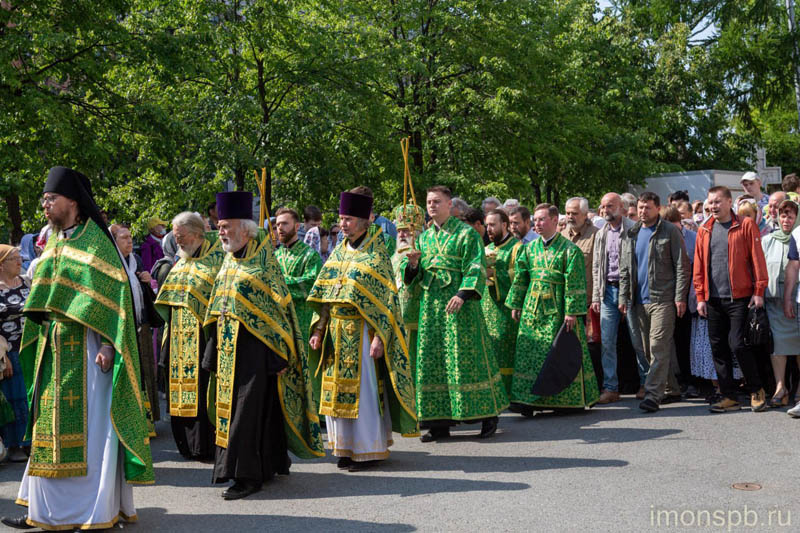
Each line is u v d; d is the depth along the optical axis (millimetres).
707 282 7777
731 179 22391
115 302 4883
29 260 10344
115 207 18125
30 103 14195
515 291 8258
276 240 9211
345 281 6184
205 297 6785
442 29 21000
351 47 19141
